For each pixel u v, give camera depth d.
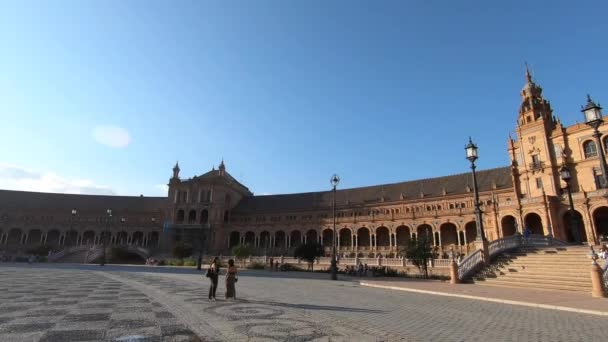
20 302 13.39
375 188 89.50
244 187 113.12
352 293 18.86
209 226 92.25
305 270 47.00
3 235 94.75
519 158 60.75
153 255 79.38
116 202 106.00
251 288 20.95
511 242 30.31
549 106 61.69
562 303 14.20
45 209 98.50
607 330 9.76
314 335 8.75
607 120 50.53
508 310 13.27
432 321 10.99
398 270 38.81
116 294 16.47
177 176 103.31
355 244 79.50
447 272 34.38
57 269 39.34
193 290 19.02
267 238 91.19
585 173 51.97
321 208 89.00
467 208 66.69
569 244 36.25
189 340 8.02
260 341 8.05
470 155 26.84
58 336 8.16
